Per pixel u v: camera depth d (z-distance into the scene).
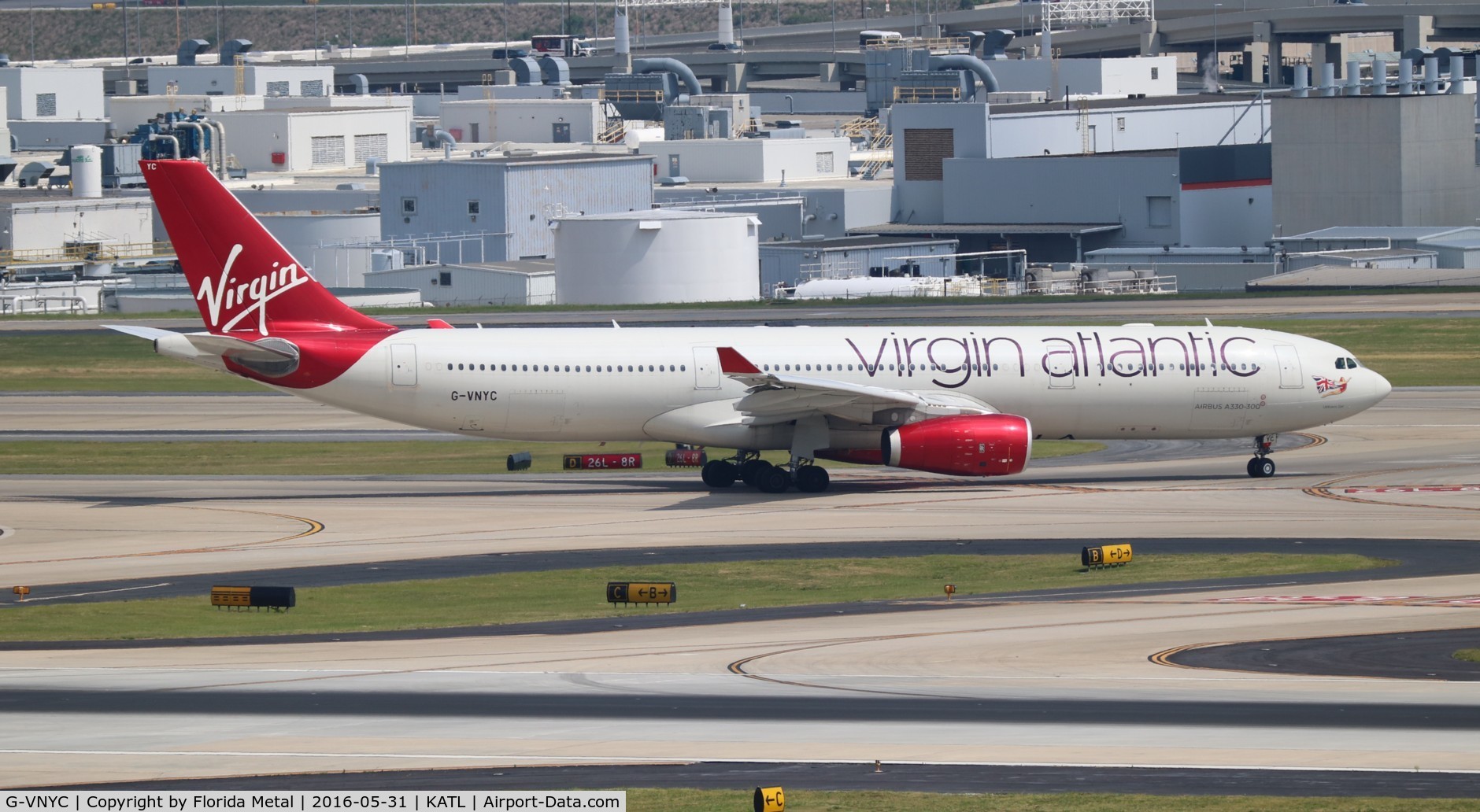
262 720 119.69
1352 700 122.00
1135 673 131.25
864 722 117.56
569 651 144.12
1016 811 96.88
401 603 168.25
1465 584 166.88
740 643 146.38
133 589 174.62
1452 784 101.62
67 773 106.88
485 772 106.12
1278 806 97.75
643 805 98.75
